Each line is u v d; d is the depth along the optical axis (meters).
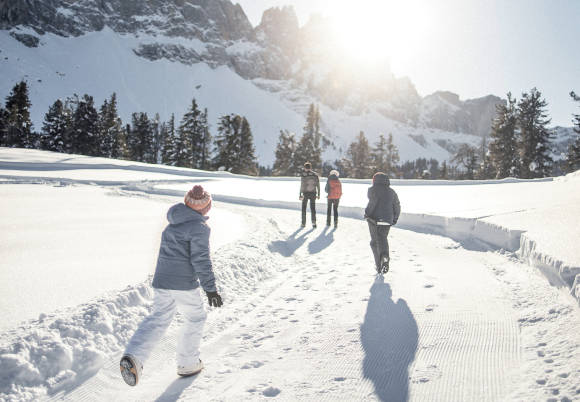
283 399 2.68
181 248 2.90
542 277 4.86
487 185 24.38
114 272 5.21
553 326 3.51
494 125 54.62
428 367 3.04
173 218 2.89
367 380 2.90
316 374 3.03
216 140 65.75
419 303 4.57
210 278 2.85
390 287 5.32
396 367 3.08
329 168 166.88
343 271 6.42
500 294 4.70
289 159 69.94
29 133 72.94
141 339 2.80
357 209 13.98
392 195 6.01
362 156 76.56
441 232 9.45
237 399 2.71
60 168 30.47
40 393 2.68
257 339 3.78
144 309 4.07
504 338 3.46
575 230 5.99
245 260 6.14
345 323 4.09
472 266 6.27
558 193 13.52
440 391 2.69
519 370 2.88
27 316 3.59
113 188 21.20
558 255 4.61
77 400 2.72
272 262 6.88
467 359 3.13
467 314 4.12
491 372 2.89
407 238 9.17
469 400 2.55
